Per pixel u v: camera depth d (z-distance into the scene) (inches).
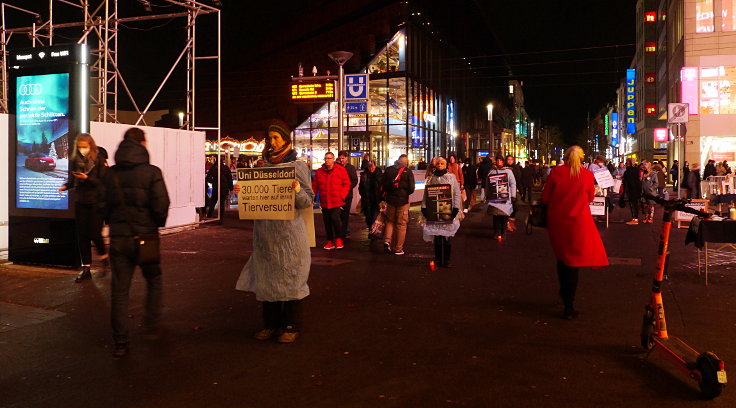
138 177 195.2
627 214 751.1
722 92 1357.0
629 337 212.2
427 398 158.1
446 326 227.3
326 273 336.5
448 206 346.9
